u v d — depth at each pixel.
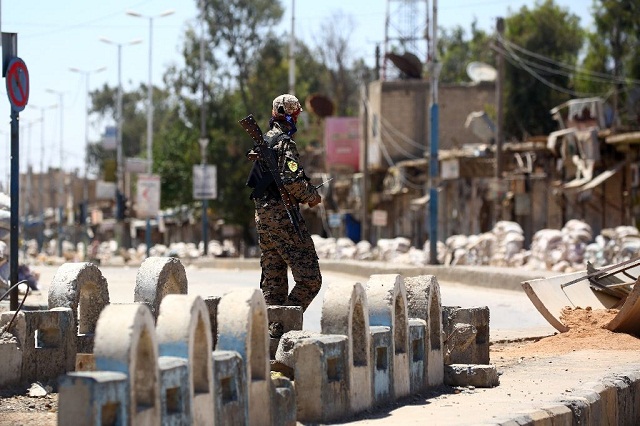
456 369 12.38
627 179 46.16
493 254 45.94
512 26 78.06
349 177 84.00
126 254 82.00
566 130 49.78
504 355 16.06
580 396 11.02
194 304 7.86
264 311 8.87
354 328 10.12
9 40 15.87
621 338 16.59
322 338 9.48
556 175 52.09
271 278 12.12
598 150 46.72
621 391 12.27
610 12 62.88
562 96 74.94
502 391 11.91
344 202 86.44
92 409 6.60
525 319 23.77
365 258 60.06
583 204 49.31
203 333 7.98
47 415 9.88
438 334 12.27
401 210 76.50
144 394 7.24
